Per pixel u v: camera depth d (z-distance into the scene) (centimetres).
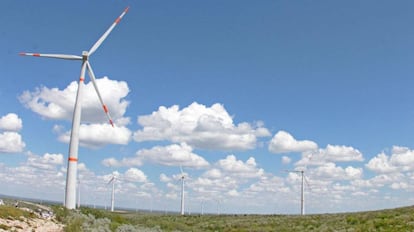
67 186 6494
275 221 8331
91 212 6306
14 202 5475
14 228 3950
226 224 7931
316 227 7106
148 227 5944
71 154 6581
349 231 6259
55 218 5053
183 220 8962
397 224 6419
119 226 5256
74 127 6694
